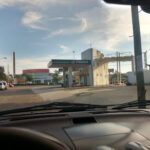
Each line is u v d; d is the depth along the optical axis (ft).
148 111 9.76
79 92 66.13
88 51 122.42
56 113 9.20
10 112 9.13
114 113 9.09
